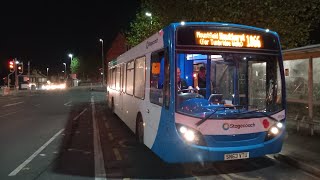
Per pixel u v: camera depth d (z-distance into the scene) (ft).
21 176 24.75
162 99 24.86
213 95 26.25
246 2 44.68
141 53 33.32
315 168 24.71
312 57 37.17
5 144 36.19
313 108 37.70
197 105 23.52
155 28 75.92
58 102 101.81
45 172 25.70
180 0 52.26
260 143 23.90
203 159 22.74
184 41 23.94
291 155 28.09
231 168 26.40
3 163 28.35
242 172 25.45
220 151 22.80
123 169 26.35
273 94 25.23
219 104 25.04
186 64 25.58
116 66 55.88
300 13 48.60
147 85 30.04
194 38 24.13
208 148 22.70
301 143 32.53
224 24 24.70
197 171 25.73
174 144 22.90
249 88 26.55
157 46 27.02
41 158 30.01
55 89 226.79
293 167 26.63
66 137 40.11
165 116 23.98
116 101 55.52
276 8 45.73
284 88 25.02
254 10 45.01
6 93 158.61
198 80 26.17
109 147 34.19
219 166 26.89
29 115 65.16
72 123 52.49
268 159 28.81
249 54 25.03
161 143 24.86
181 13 52.08
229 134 23.11
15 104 95.91
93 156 30.55
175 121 22.93
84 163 28.22
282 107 24.88
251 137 23.67
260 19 45.93
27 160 29.32
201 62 26.14
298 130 38.09
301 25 48.83
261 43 25.40
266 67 25.70
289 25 47.55
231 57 25.48
